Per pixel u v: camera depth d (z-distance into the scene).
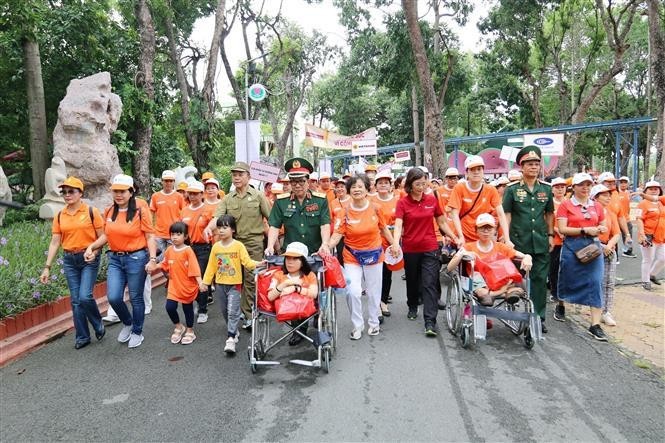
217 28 18.28
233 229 5.54
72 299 5.63
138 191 15.68
